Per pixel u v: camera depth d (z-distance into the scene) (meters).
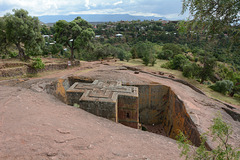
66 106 9.26
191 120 10.69
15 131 5.19
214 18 3.71
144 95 16.31
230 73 25.28
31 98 9.09
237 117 13.39
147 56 42.00
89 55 47.06
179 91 15.71
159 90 16.45
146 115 16.92
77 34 31.58
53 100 9.97
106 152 5.07
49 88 14.10
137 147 5.95
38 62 21.34
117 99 11.38
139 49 53.31
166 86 16.44
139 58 55.19
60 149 4.67
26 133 5.16
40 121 6.25
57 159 4.23
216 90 26.17
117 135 6.77
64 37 30.11
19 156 4.07
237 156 3.02
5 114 6.48
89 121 7.86
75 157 4.47
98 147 5.27
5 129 5.26
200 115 11.34
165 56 54.66
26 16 23.66
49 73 22.86
